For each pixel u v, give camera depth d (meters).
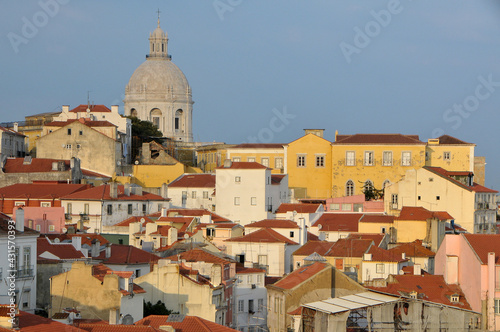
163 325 182.12
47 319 174.25
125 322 188.00
